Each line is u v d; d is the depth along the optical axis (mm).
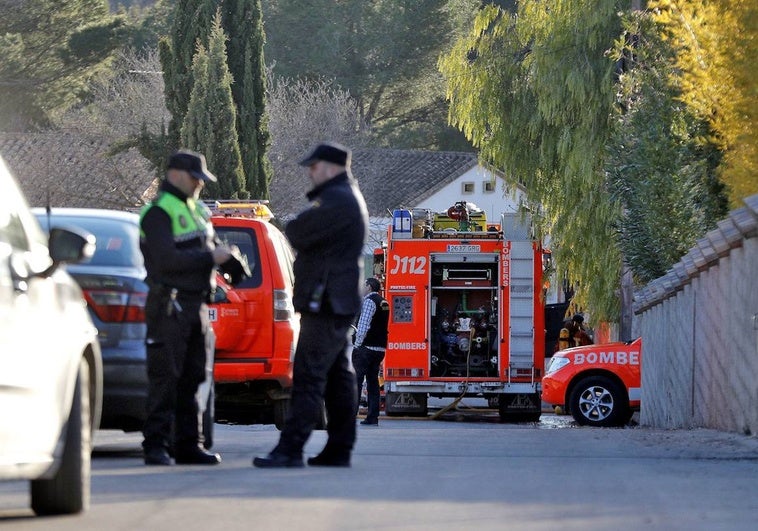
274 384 44562
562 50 82188
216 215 47719
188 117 106688
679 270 55281
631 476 26250
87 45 175875
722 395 45125
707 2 49031
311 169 27078
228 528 18781
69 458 19969
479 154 90312
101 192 138625
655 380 65750
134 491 23078
